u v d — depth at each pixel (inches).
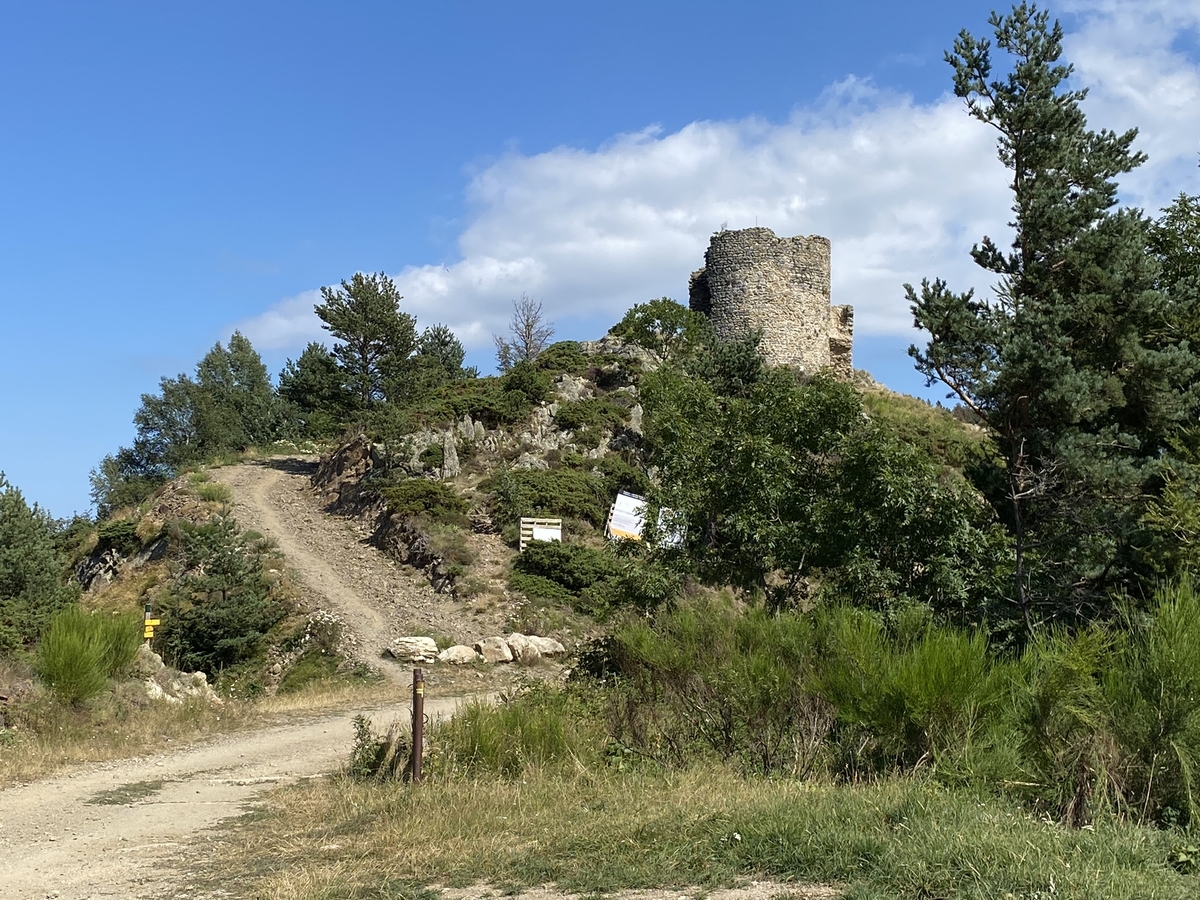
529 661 1030.4
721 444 716.0
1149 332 721.6
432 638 1098.1
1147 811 311.6
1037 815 311.4
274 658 1109.1
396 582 1318.9
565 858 291.1
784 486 677.3
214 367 3287.4
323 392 2037.4
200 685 809.5
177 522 1552.7
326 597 1245.7
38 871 319.0
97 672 637.9
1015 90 697.6
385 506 1513.3
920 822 271.3
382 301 2081.7
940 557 595.5
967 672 361.7
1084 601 614.9
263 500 1759.4
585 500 1493.6
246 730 671.8
